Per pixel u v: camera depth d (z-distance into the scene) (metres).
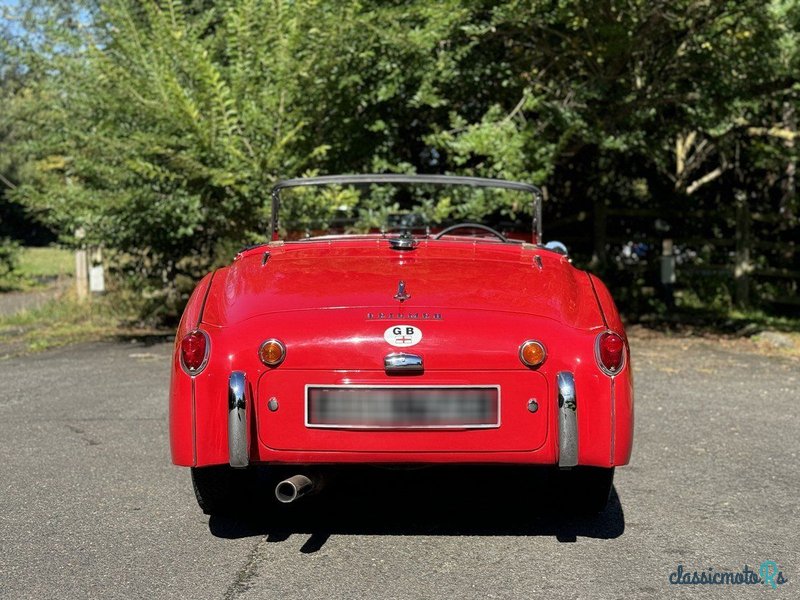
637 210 14.83
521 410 3.55
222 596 3.27
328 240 4.77
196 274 12.38
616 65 10.05
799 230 15.41
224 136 9.20
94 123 9.71
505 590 3.33
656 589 3.34
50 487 4.66
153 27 9.51
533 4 9.30
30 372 8.49
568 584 3.39
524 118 10.41
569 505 4.18
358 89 10.05
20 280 19.92
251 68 9.53
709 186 16.58
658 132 11.48
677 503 4.42
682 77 10.48
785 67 9.84
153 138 9.04
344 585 3.38
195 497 4.45
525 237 6.77
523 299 3.79
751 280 15.22
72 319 12.69
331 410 3.54
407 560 3.65
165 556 3.68
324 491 4.67
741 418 6.39
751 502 4.43
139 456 5.30
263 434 3.56
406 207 6.56
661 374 8.37
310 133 9.87
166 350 9.96
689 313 14.18
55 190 10.02
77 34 10.19
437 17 9.38
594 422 3.56
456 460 3.56
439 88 10.39
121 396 7.19
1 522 4.11
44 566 3.56
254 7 9.44
